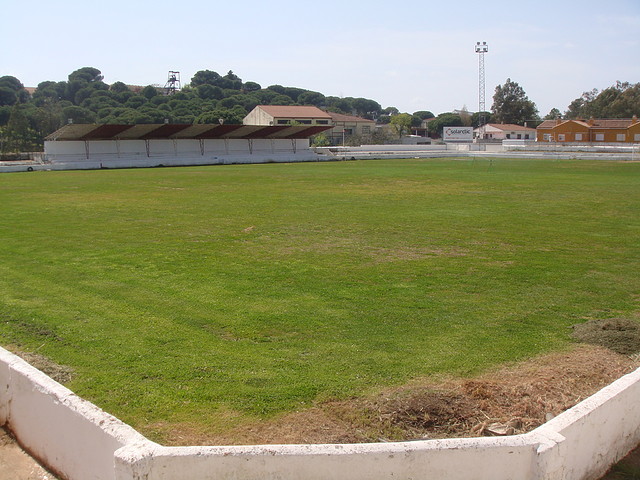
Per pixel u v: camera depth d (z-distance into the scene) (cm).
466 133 9394
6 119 8638
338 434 439
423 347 633
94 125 4772
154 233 1421
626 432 439
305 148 6706
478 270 1016
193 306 794
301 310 774
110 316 751
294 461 332
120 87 12988
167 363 589
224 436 438
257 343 648
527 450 349
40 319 739
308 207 1950
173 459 329
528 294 861
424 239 1330
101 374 561
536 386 523
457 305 800
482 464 344
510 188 2669
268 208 1923
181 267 1040
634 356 604
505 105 12488
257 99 14362
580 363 583
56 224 1578
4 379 488
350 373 560
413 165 4956
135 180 3297
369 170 4241
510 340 657
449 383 532
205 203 2083
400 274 986
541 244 1268
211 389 524
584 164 4872
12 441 480
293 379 545
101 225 1557
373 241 1305
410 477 339
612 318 733
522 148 7062
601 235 1385
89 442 387
